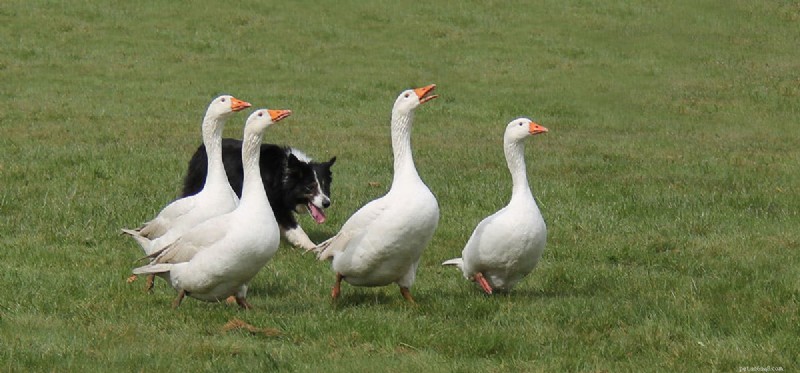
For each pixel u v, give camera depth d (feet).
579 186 58.49
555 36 113.60
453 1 124.36
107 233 45.14
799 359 28.99
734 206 54.08
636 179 61.82
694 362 28.66
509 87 96.84
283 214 47.78
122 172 58.03
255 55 104.53
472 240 35.42
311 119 82.23
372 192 57.31
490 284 36.32
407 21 117.29
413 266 34.32
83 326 30.45
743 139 80.48
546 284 39.06
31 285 35.45
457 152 71.10
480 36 113.39
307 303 34.99
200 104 86.17
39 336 29.22
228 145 48.78
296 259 43.14
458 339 29.81
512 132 35.12
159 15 114.93
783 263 42.24
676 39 113.19
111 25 110.83
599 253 44.14
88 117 78.89
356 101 89.97
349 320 31.14
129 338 29.17
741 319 32.68
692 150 74.18
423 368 27.61
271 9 118.73
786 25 118.73
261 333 30.22
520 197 34.96
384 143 73.61
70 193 52.03
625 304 34.86
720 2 125.08
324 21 116.06
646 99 93.76
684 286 38.14
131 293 35.24
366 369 27.40
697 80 100.07
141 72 96.78
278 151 48.03
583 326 31.99
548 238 46.91
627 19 119.44
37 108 81.35
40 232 44.75
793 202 55.06
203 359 27.81
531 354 29.17
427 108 88.48
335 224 51.13
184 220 35.24
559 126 84.69
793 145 78.13
